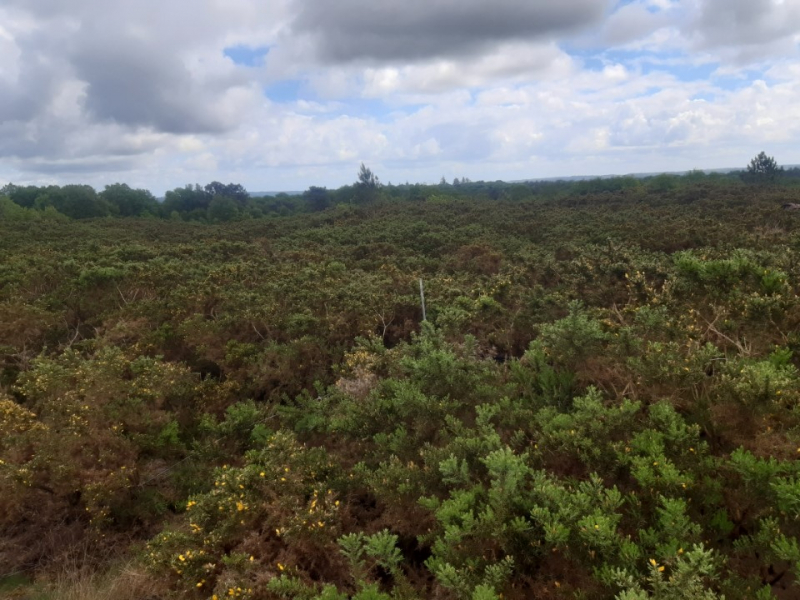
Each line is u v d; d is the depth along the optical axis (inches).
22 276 518.0
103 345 343.3
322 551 143.7
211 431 239.5
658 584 89.0
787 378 133.0
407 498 146.9
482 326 331.3
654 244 599.5
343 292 418.6
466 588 103.0
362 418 199.6
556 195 1951.3
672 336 189.2
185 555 143.5
